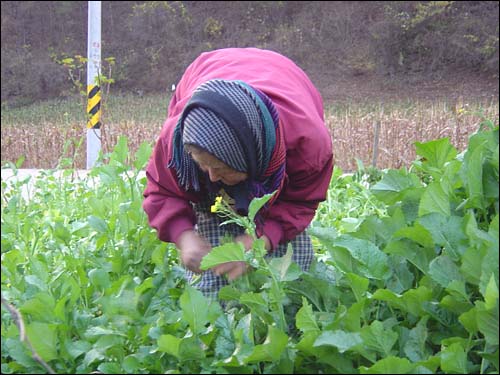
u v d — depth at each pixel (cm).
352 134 1159
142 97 2594
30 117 2292
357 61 2667
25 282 237
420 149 252
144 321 212
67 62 904
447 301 195
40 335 190
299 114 231
